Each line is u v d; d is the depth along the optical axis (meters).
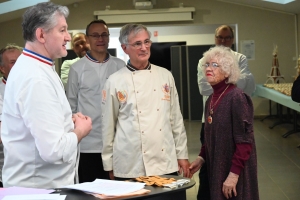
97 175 3.73
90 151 3.67
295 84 3.85
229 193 2.74
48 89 2.14
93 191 2.01
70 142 2.17
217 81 2.85
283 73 10.70
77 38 5.44
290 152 6.83
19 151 2.21
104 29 3.70
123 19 10.45
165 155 3.00
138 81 3.00
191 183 2.24
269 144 7.48
